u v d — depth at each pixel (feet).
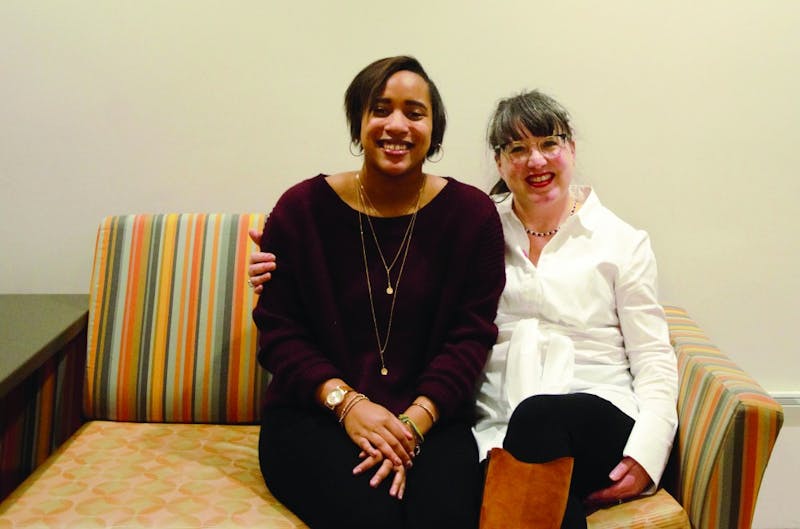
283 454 4.17
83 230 5.84
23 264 5.88
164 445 4.75
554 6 5.56
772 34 5.57
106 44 5.57
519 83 5.67
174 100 5.66
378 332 4.48
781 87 5.65
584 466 4.05
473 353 4.39
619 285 4.58
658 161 5.78
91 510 3.92
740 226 5.87
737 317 6.02
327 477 3.92
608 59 5.63
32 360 4.36
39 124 5.66
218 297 5.19
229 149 5.75
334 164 5.80
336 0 5.56
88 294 5.82
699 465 4.00
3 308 5.36
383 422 4.04
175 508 3.97
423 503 3.81
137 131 5.70
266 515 3.96
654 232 5.90
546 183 4.59
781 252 5.91
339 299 4.50
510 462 3.78
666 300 6.01
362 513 3.76
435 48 5.63
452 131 5.77
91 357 5.12
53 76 5.59
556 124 4.49
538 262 4.71
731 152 5.75
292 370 4.32
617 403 4.33
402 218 4.53
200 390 5.09
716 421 3.91
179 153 5.75
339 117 5.72
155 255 5.27
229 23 5.57
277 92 5.67
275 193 5.84
